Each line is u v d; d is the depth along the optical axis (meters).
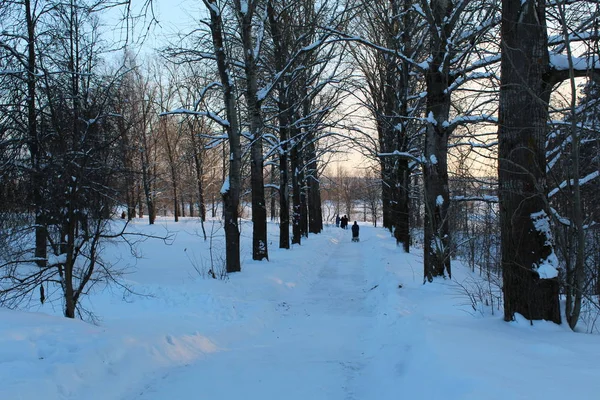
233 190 12.85
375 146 20.83
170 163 33.50
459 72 10.06
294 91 20.61
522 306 5.59
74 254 6.72
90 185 6.56
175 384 4.62
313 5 17.52
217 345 6.56
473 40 9.77
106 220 7.08
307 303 10.42
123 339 5.15
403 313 7.16
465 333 4.99
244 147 15.62
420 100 16.59
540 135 5.66
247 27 14.21
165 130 33.44
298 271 14.09
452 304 7.64
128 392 4.38
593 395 2.91
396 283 10.45
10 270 6.43
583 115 5.95
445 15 9.88
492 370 3.56
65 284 6.57
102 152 6.80
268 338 7.22
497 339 4.74
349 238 37.75
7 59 7.36
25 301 8.62
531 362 3.83
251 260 15.25
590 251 6.64
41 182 6.29
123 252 17.92
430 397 3.52
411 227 24.33
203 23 12.76
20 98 6.84
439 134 10.30
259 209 15.31
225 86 12.81
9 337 4.57
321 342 6.73
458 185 13.48
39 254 6.86
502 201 5.87
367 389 4.50
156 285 10.24
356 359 5.66
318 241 27.08
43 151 6.37
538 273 5.50
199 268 14.20
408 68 16.42
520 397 2.90
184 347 5.91
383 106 20.39
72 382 4.02
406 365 4.59
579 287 5.52
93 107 6.65
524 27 5.70
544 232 5.55
